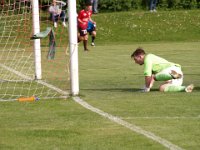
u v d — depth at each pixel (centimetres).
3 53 4450
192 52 4659
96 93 2298
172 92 2242
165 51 4822
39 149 1347
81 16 5078
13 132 1530
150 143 1391
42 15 4806
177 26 6750
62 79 2806
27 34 4581
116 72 3228
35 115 1783
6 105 1994
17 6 4169
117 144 1386
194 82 2670
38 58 2803
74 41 2191
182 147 1353
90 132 1520
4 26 4531
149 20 6862
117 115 1758
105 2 7531
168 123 1620
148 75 2269
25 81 2733
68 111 1847
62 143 1402
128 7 7588
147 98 2088
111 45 5866
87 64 3788
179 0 7712
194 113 1766
